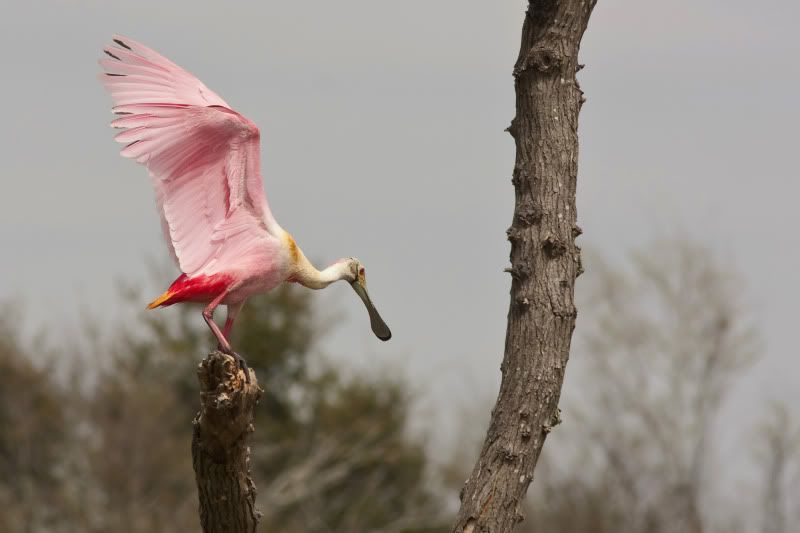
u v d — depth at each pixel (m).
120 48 16.59
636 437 49.06
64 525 49.47
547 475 47.16
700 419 49.94
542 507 46.72
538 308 14.00
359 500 52.28
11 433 50.97
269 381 54.03
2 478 51.03
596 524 46.19
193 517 48.59
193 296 17.09
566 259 14.11
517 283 14.16
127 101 16.41
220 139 16.66
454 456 51.19
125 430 49.00
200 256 17.12
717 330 50.31
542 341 13.98
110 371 52.16
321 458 51.41
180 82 16.86
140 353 53.22
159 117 16.22
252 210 17.31
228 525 14.60
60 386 51.97
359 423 52.19
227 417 13.90
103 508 48.62
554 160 14.19
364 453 52.00
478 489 13.91
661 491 48.16
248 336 53.03
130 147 16.25
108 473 48.50
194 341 54.12
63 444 51.19
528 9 14.40
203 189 16.98
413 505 52.34
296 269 17.92
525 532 46.03
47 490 49.75
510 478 13.87
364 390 52.94
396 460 52.03
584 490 46.97
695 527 47.62
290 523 51.38
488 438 14.04
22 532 49.16
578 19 14.34
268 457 52.72
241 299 17.52
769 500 47.25
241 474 14.36
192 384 53.84
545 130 14.21
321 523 52.06
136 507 48.38
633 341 50.56
